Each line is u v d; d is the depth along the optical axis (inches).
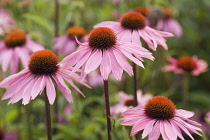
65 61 32.8
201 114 47.4
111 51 33.0
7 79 33.6
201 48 63.4
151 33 36.5
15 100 32.7
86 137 42.6
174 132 32.2
